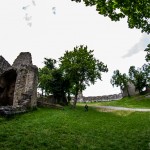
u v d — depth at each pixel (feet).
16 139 43.73
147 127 67.05
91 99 306.14
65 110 112.47
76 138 49.16
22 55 117.70
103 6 42.47
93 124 71.20
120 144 45.78
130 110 125.18
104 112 119.75
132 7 41.16
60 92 151.74
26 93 97.09
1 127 54.49
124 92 295.69
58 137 48.85
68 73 146.41
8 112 70.85
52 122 67.00
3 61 111.75
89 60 147.33
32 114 82.28
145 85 272.51
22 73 103.19
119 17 43.78
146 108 141.28
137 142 47.47
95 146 43.47
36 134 49.67
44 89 172.45
